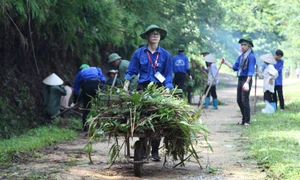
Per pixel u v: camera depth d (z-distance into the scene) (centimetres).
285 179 652
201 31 2470
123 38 1595
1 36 1262
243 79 1261
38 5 1083
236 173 711
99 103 706
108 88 725
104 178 679
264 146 903
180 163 732
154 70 797
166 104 685
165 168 750
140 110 680
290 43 3691
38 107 1338
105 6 1382
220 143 981
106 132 685
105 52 1866
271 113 1528
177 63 1828
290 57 4031
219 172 718
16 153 861
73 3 1192
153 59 801
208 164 775
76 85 1233
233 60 3148
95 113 705
